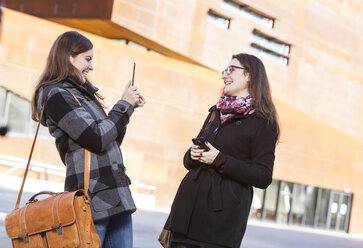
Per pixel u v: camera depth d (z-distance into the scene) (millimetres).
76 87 3713
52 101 3555
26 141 23938
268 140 3896
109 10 27266
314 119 37594
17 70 23797
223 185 3854
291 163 34719
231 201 3822
